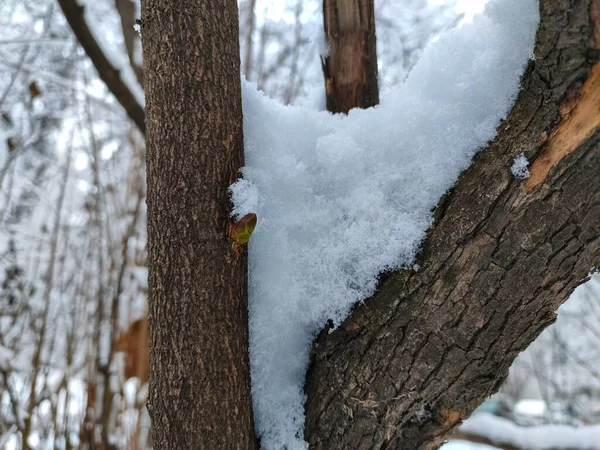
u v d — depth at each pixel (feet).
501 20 0.56
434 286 0.58
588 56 0.48
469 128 0.59
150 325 0.63
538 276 0.53
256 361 0.67
